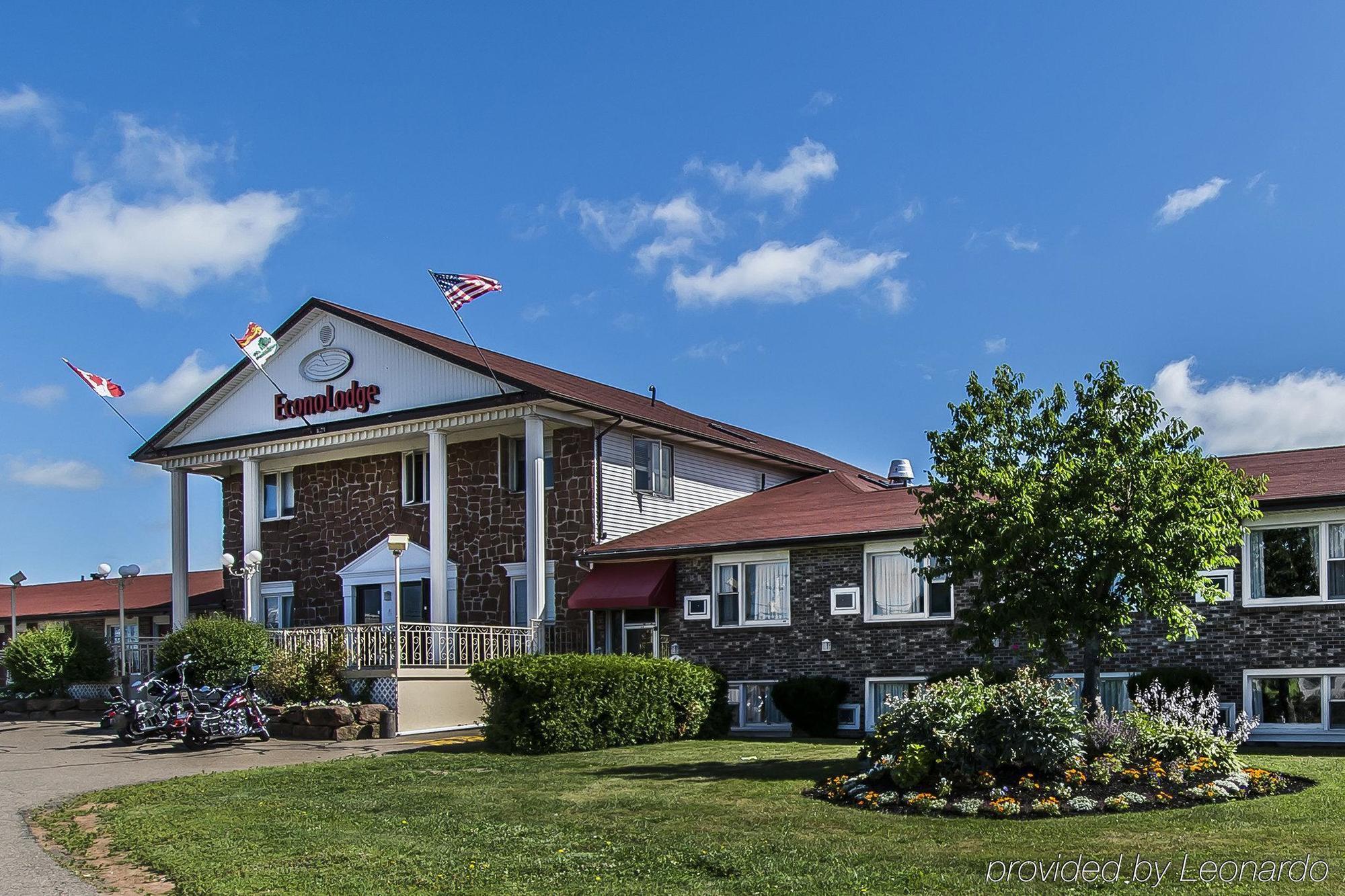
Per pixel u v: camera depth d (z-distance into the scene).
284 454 33.97
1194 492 15.56
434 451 30.47
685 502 33.34
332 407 32.41
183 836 13.30
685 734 23.64
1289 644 20.73
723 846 11.85
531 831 13.08
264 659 26.22
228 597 37.28
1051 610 15.72
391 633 26.03
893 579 25.20
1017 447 16.42
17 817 14.98
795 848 11.62
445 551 30.17
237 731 22.91
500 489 32.00
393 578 33.72
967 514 16.34
